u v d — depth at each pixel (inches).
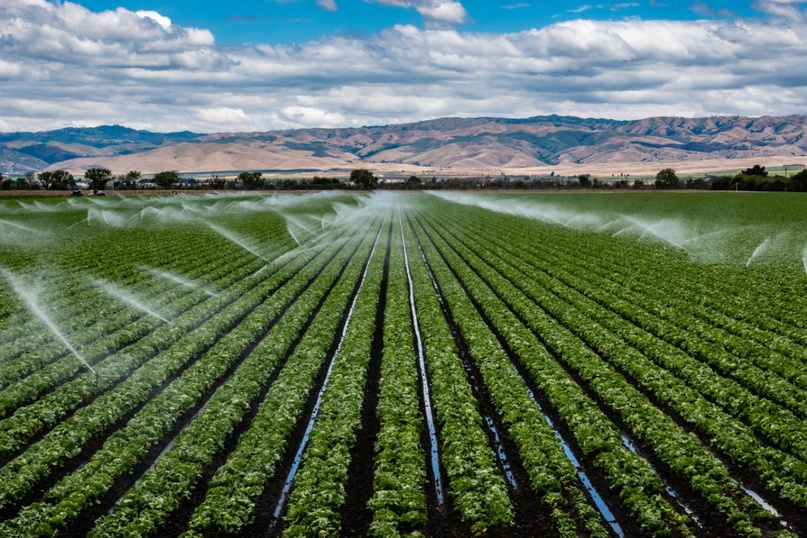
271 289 1647.4
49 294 1536.7
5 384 959.6
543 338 1179.3
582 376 970.1
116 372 995.3
